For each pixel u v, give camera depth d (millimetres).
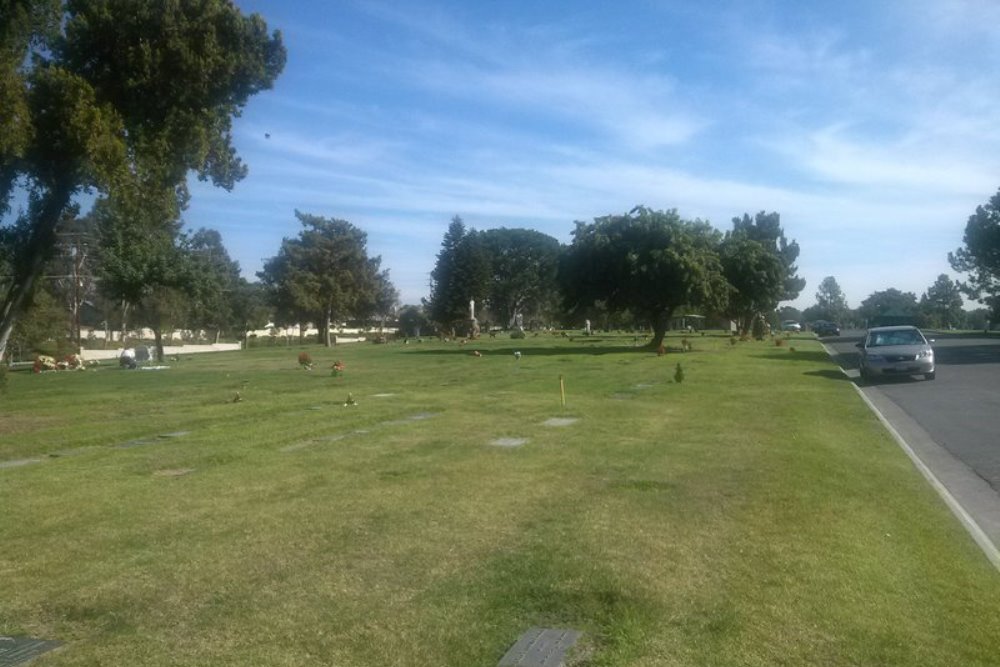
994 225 84562
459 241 99562
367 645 4938
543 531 7305
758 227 83750
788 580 5938
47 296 52188
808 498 8602
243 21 22203
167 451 12180
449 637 5027
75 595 5879
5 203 21281
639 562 6348
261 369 35250
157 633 5199
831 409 17375
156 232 34812
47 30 20328
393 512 8117
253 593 5844
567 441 12711
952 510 8414
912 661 4664
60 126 18953
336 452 11867
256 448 12359
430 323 97625
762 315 69438
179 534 7426
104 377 31766
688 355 40000
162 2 20531
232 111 24172
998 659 4707
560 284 49156
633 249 46188
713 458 11062
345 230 86562
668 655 4711
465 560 6496
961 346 47594
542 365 33562
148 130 21875
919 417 16641
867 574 6098
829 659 4676
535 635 5039
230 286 79062
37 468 10992
